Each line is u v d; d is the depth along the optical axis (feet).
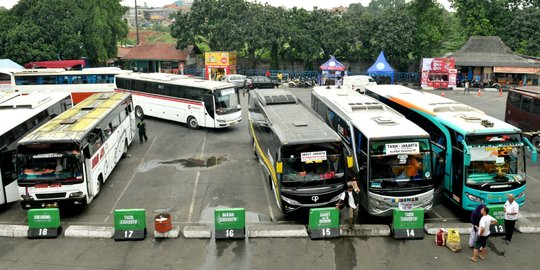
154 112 99.60
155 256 40.98
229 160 70.23
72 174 47.88
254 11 179.73
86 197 49.34
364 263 39.65
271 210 51.21
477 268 38.75
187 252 41.68
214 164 68.33
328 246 42.78
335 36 175.32
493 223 42.37
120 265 39.45
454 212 51.16
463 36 189.26
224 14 178.09
